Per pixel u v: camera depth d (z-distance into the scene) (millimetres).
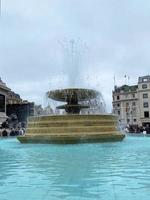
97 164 10297
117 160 11234
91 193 6402
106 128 20062
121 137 20234
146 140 22391
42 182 7609
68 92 24297
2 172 9203
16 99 101875
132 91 116812
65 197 6117
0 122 70000
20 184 7422
